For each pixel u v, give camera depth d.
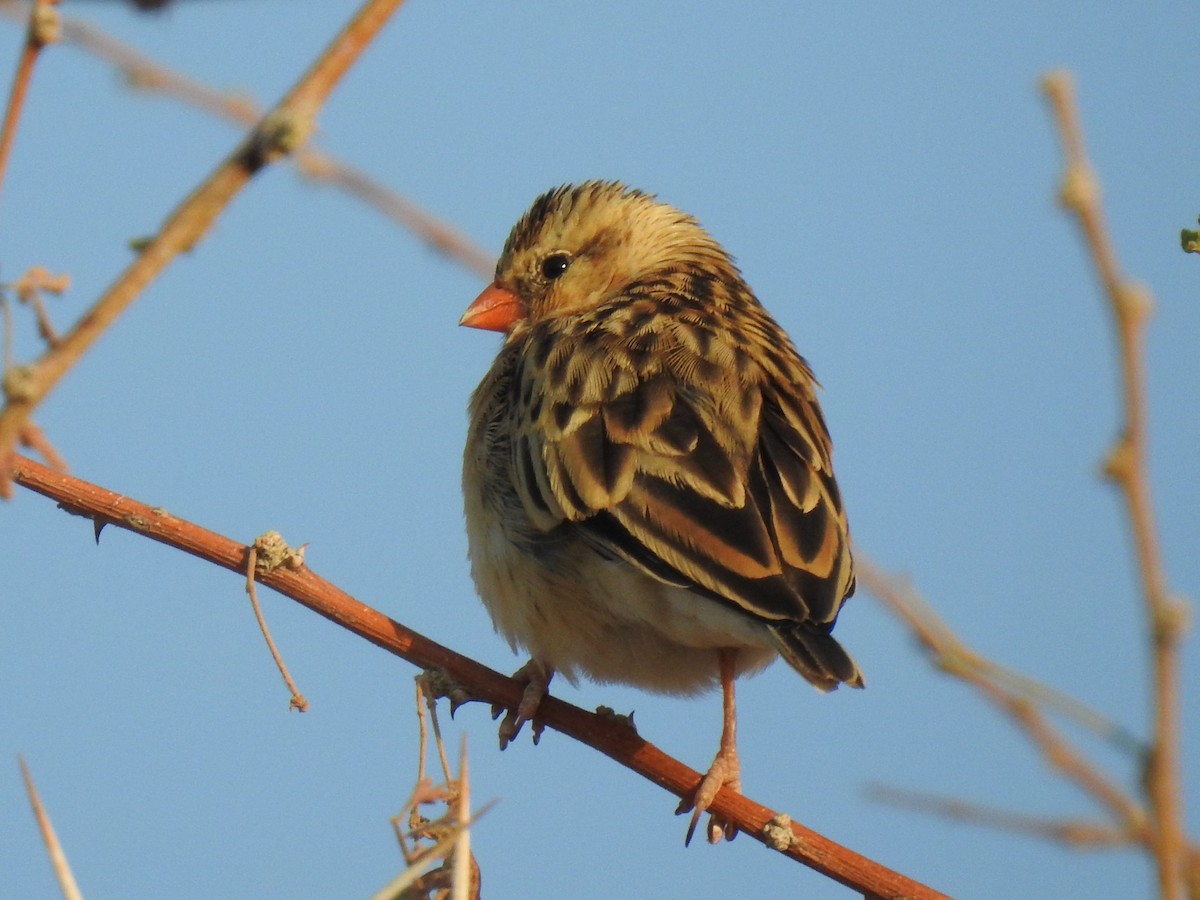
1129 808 4.96
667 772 10.05
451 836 6.45
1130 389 4.16
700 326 11.66
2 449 4.54
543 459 10.71
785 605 9.51
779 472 10.30
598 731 10.25
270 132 4.59
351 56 4.61
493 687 10.23
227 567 9.63
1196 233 6.95
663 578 9.85
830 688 9.12
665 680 11.22
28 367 4.55
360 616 9.88
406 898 7.20
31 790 5.73
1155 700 4.11
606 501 10.16
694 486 10.09
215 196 4.60
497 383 11.92
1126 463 4.14
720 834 9.82
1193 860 4.81
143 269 4.60
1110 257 4.17
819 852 9.16
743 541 9.80
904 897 8.95
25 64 4.89
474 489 11.55
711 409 10.63
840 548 10.09
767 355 11.58
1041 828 5.69
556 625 10.91
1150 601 4.11
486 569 11.32
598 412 10.70
